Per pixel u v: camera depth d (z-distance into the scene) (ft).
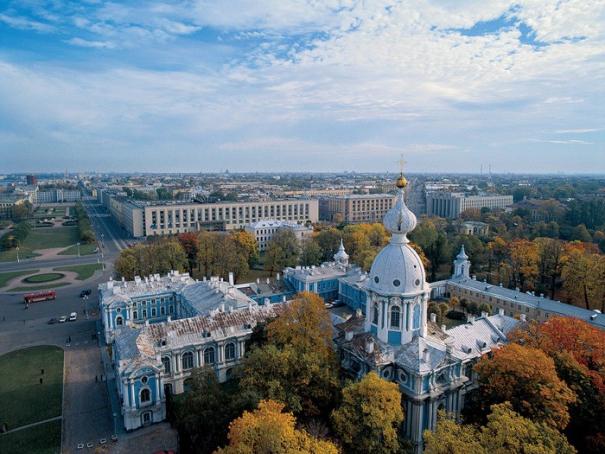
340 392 247.50
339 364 279.08
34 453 253.65
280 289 535.60
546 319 416.67
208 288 433.07
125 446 261.24
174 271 522.88
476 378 279.69
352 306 520.42
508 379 233.96
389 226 269.64
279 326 296.51
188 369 315.99
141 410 279.08
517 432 180.75
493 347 293.23
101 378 341.62
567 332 279.28
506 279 572.10
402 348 265.54
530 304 435.53
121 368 274.36
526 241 603.26
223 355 327.06
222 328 332.80
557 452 180.75
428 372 246.68
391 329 269.64
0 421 285.02
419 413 248.73
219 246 629.51
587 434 233.35
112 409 299.58
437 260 631.15
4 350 395.75
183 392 313.73
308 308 297.74
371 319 283.18
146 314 452.76
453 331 300.20
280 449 177.78
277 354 255.09
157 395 284.00
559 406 215.10
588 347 270.26
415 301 266.57
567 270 490.08
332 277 543.39
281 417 195.72
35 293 545.85
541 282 558.15
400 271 264.31
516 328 308.60
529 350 243.19
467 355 276.62
